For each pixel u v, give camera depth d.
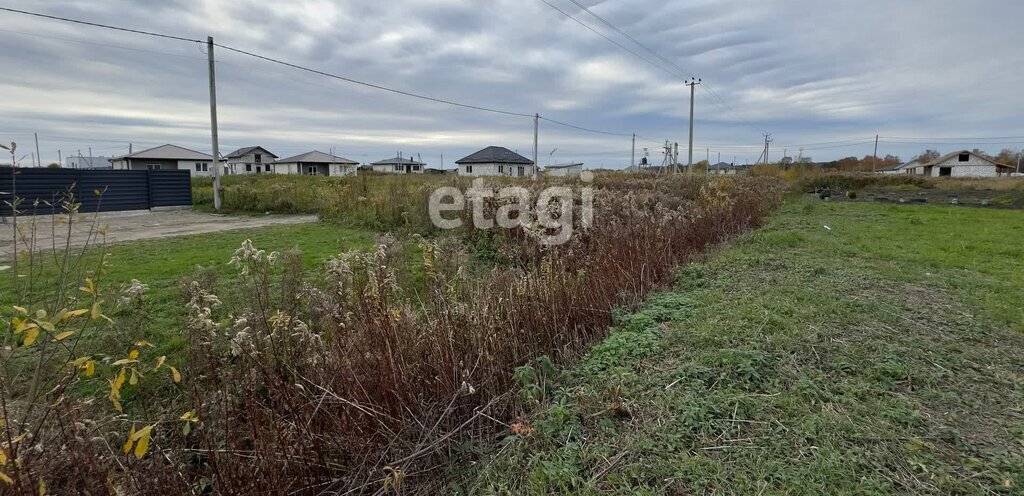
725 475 1.93
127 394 2.30
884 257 6.27
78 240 7.82
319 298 2.96
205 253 6.95
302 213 13.65
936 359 2.97
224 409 1.91
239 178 29.42
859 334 3.39
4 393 1.49
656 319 3.72
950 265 5.86
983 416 2.36
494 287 3.35
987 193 23.05
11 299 3.74
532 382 2.66
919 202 18.59
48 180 12.59
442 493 2.01
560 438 2.23
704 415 2.33
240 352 2.05
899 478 1.89
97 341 2.32
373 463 2.03
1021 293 4.48
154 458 1.73
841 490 1.81
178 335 3.13
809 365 2.88
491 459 2.16
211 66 14.72
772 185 16.69
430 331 2.61
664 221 5.98
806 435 2.16
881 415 2.32
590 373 2.84
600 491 1.87
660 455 2.08
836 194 23.55
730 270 5.36
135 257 6.58
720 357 2.90
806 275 5.09
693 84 28.14
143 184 14.59
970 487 1.83
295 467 1.88
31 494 1.36
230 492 1.69
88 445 1.58
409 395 2.27
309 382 2.13
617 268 4.40
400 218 9.55
